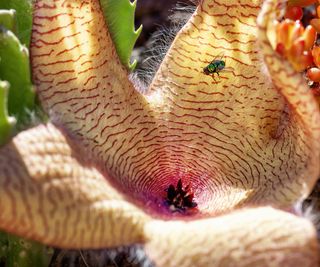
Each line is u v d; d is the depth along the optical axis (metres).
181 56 0.36
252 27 0.34
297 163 0.32
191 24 0.35
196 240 0.27
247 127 0.35
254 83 0.35
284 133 0.34
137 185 0.36
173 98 0.37
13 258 0.35
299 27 0.30
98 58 0.34
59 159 0.29
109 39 0.35
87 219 0.28
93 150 0.33
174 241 0.28
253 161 0.35
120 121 0.35
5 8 0.36
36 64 0.32
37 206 0.26
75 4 0.33
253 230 0.27
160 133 0.37
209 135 0.36
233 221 0.28
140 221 0.29
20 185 0.26
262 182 0.34
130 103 0.35
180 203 0.36
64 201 0.27
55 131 0.30
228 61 0.35
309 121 0.29
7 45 0.32
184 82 0.36
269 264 0.26
